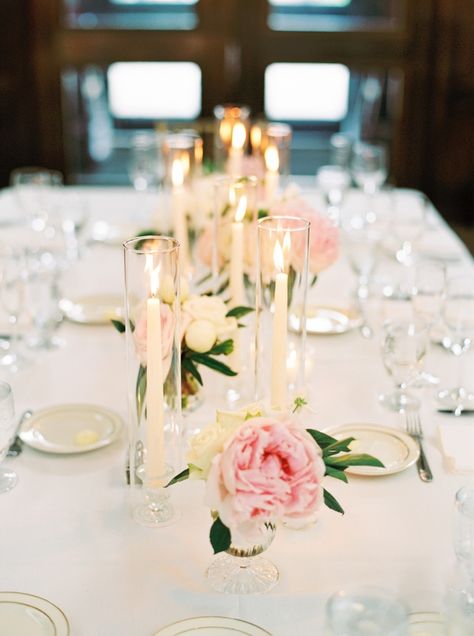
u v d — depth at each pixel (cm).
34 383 195
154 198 336
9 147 466
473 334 195
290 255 152
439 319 223
